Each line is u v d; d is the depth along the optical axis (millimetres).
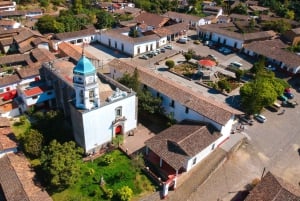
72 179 43375
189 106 56000
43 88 63375
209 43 105875
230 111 53531
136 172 48562
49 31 107938
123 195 43000
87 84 45312
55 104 65500
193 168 49531
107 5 148500
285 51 90375
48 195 41438
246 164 52844
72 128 55562
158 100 59406
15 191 40438
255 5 161875
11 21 110125
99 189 45406
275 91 66250
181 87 62688
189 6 151750
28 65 77688
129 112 54906
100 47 100812
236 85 77375
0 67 79000
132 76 62344
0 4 134250
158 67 86500
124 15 129875
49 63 64312
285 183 43906
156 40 98750
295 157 54969
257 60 94250
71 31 110438
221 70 86188
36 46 90438
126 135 57344
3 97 64438
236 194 46906
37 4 149000
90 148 51750
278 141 58688
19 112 62875
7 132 52594
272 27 119625
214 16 137375
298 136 60344
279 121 64750
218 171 50938
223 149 53969
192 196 46344
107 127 52469
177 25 111188
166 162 47312
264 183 43438
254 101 61406
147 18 120250
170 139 49719
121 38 95500
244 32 114062
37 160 49875
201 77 79938
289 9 150625
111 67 72562
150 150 52062
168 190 46562
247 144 57375
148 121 62094
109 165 50094
